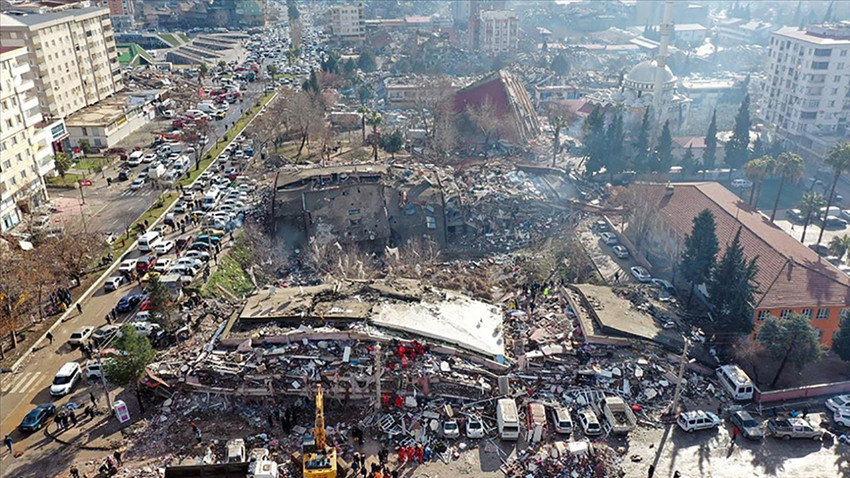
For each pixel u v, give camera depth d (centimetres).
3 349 8344
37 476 6347
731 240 10619
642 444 6969
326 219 12400
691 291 10038
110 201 13575
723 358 8462
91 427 7025
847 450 7025
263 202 13438
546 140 19738
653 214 12306
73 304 9425
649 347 8225
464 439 6925
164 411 7281
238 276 10700
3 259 8962
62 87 18050
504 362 7869
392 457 6650
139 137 18488
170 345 8306
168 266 10369
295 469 6475
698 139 17925
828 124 18238
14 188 12231
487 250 12488
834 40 17725
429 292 9312
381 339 7850
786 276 9381
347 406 7394
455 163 16712
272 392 7344
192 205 13312
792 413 7494
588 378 7725
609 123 19275
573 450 6631
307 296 8844
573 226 13162
